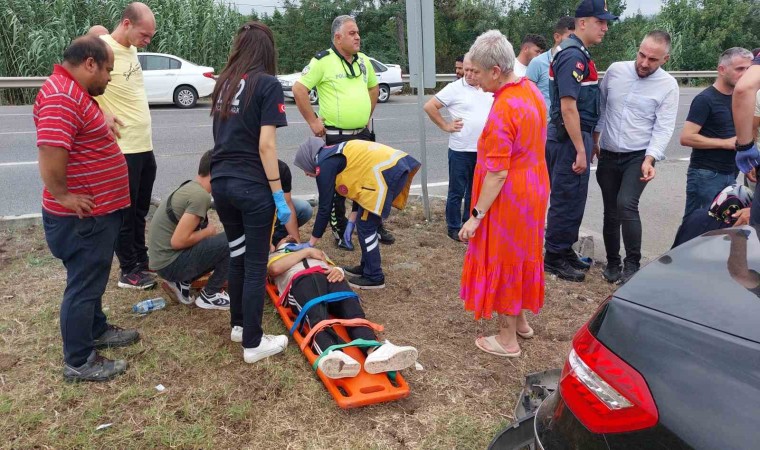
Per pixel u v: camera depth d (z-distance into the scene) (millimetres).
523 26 25109
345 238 5137
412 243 5660
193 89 15773
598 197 7816
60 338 3615
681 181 8680
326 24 24922
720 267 1760
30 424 2807
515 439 2420
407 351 3037
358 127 5195
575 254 5055
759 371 1360
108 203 3051
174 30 18000
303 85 5051
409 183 4422
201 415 2936
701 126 4508
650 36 4352
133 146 4145
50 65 15625
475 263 3438
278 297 4027
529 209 3271
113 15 16625
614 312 1706
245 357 3396
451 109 5465
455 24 25656
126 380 3209
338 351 3021
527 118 3150
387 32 24844
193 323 3893
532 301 3482
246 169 3070
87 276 3080
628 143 4602
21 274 4566
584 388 1699
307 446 2748
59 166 2777
